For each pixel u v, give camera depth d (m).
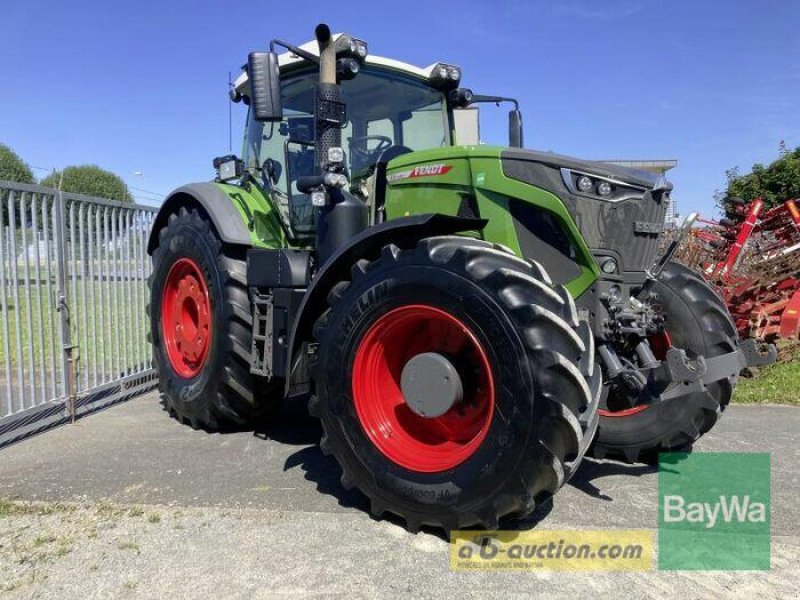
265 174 4.49
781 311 7.19
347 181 3.67
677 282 3.80
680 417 3.60
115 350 5.66
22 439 4.36
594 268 3.05
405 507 2.83
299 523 2.97
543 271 2.71
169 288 4.98
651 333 3.32
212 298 4.36
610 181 3.06
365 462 2.95
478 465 2.62
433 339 3.02
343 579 2.46
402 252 2.91
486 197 3.19
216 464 3.83
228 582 2.45
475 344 2.66
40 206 4.69
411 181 3.51
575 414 2.50
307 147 4.21
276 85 3.59
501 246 2.86
